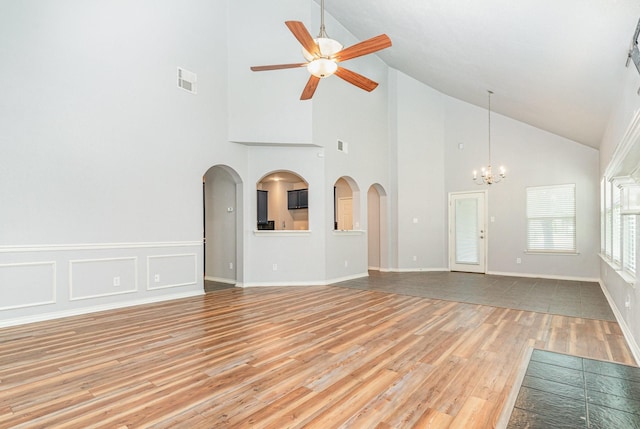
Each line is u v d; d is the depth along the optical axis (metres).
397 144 8.28
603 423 1.86
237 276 6.30
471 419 1.91
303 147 6.34
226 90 5.88
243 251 6.16
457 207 8.33
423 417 1.93
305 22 6.11
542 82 4.66
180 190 5.23
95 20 4.35
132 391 2.25
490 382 2.37
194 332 3.48
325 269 6.40
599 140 6.07
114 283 4.52
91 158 4.31
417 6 4.34
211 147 5.63
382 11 5.22
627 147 2.29
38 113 3.90
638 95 2.85
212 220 6.99
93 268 4.34
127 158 4.64
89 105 4.29
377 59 7.96
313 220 6.37
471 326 3.68
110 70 4.48
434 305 4.68
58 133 4.05
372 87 4.23
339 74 3.97
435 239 8.45
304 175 6.34
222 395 2.19
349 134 7.09
